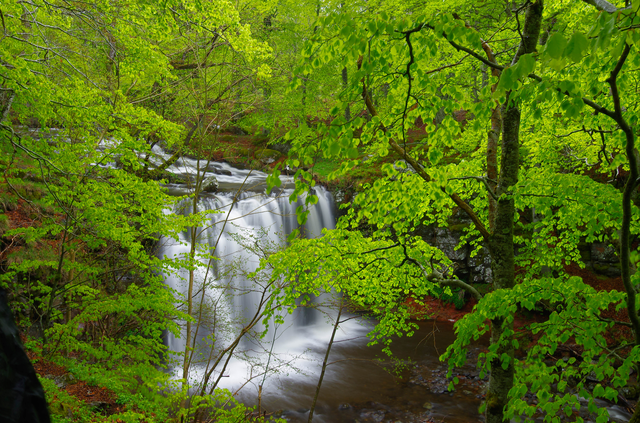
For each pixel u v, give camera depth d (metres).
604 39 1.71
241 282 12.24
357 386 10.30
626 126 2.44
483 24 8.98
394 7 6.93
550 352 3.03
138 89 10.85
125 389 5.56
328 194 17.41
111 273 9.42
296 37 12.70
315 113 10.59
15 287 8.26
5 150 6.50
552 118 6.20
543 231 6.23
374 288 6.13
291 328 13.75
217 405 8.68
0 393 0.70
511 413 2.76
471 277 15.77
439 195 4.37
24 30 7.19
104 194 6.01
